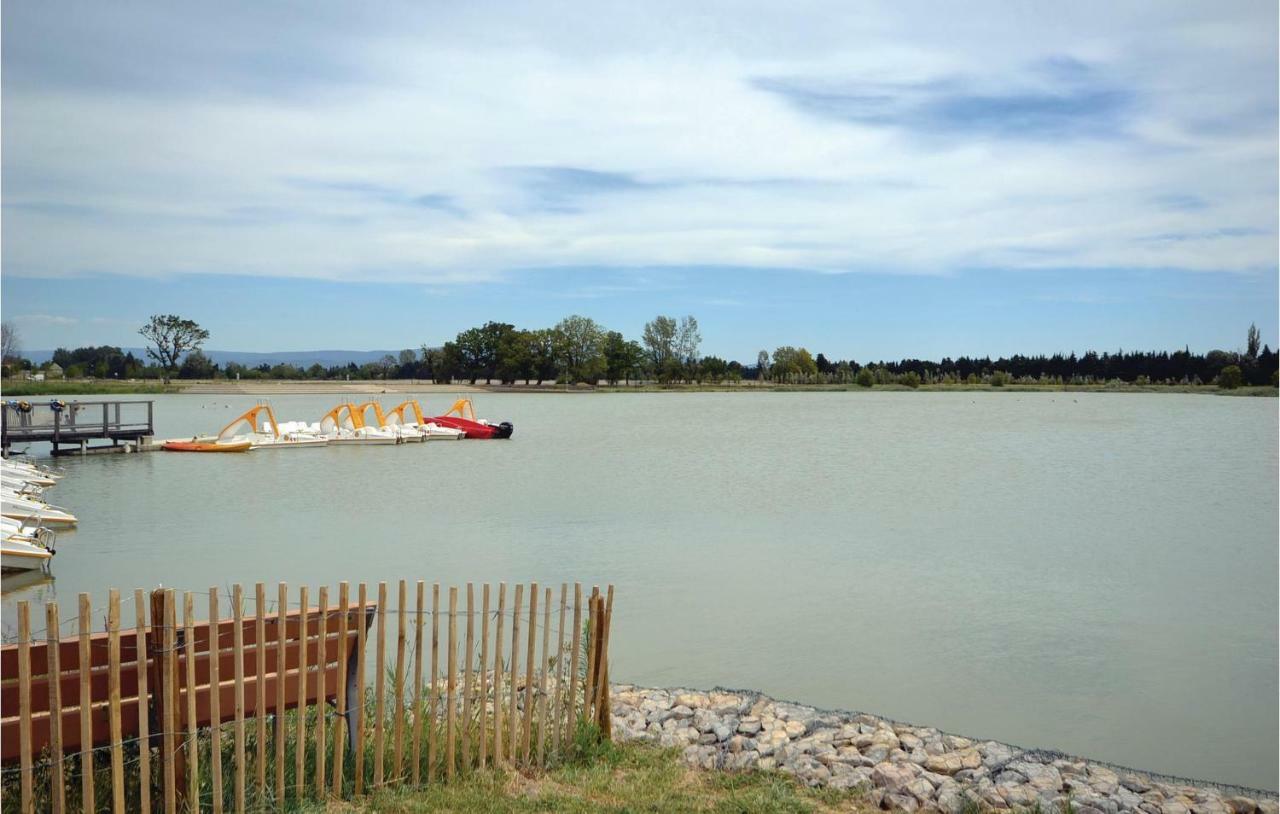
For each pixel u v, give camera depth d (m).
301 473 52.69
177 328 189.00
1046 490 46.62
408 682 13.58
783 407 146.00
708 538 31.81
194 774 7.59
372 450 68.31
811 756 11.05
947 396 188.88
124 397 140.00
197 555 28.55
